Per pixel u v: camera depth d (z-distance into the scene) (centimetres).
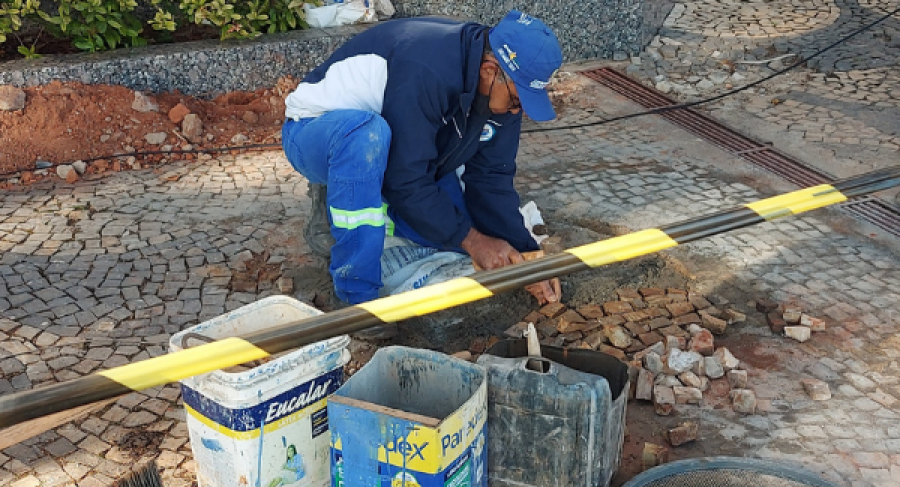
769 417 326
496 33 321
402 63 337
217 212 476
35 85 539
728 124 588
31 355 357
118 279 414
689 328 371
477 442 261
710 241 446
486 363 274
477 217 390
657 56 708
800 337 367
